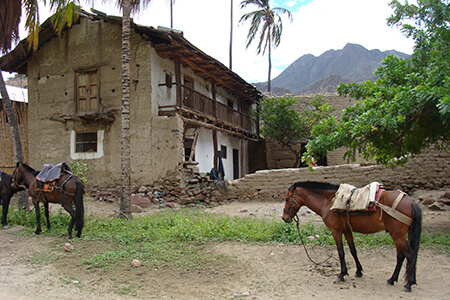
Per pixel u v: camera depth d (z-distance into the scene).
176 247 7.01
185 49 15.09
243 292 4.76
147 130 14.92
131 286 4.98
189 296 4.66
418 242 4.45
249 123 24.89
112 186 15.30
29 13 10.68
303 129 21.62
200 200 14.74
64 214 9.75
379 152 8.72
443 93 6.49
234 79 20.12
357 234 7.63
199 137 18.36
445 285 4.86
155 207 13.51
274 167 24.17
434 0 8.86
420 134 8.29
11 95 19.03
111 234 8.06
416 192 13.29
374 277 5.25
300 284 5.07
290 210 5.78
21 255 6.54
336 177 13.68
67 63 16.48
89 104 16.06
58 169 8.04
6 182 9.27
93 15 15.83
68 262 6.07
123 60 10.80
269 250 6.77
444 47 8.55
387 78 8.81
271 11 28.81
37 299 4.58
